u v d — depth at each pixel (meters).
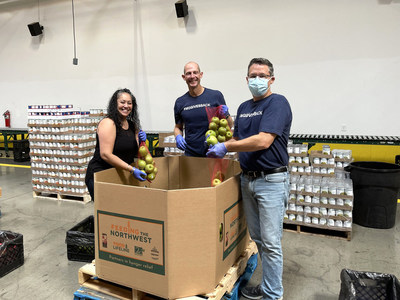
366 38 5.28
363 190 3.56
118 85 7.24
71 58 7.61
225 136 2.27
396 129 5.35
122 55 7.09
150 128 7.11
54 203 4.54
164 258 1.59
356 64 5.39
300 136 5.08
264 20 5.84
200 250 1.62
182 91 6.71
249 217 2.06
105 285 1.97
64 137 4.45
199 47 6.40
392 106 5.32
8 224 3.70
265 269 2.02
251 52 6.03
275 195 1.89
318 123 5.78
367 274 1.95
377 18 5.17
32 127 4.69
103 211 1.75
